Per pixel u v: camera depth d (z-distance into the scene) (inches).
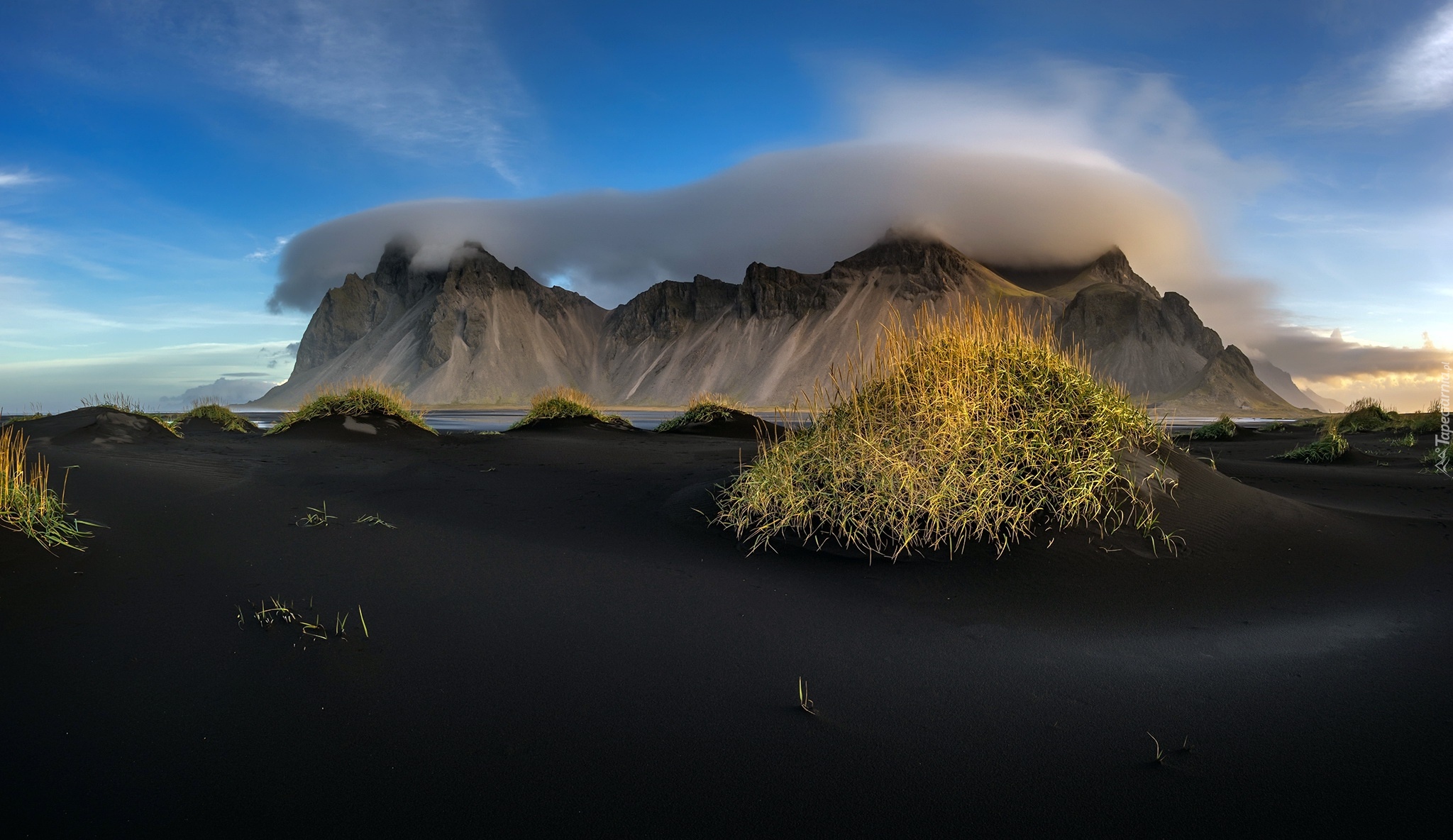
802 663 119.7
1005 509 184.9
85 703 98.6
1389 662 121.0
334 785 81.7
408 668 113.7
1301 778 84.4
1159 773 86.0
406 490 268.8
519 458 372.5
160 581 147.5
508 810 77.2
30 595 132.5
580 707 102.0
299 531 195.9
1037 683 112.8
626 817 76.3
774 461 218.2
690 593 155.4
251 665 112.5
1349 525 219.3
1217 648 128.9
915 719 100.0
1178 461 232.1
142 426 391.9
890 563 173.9
